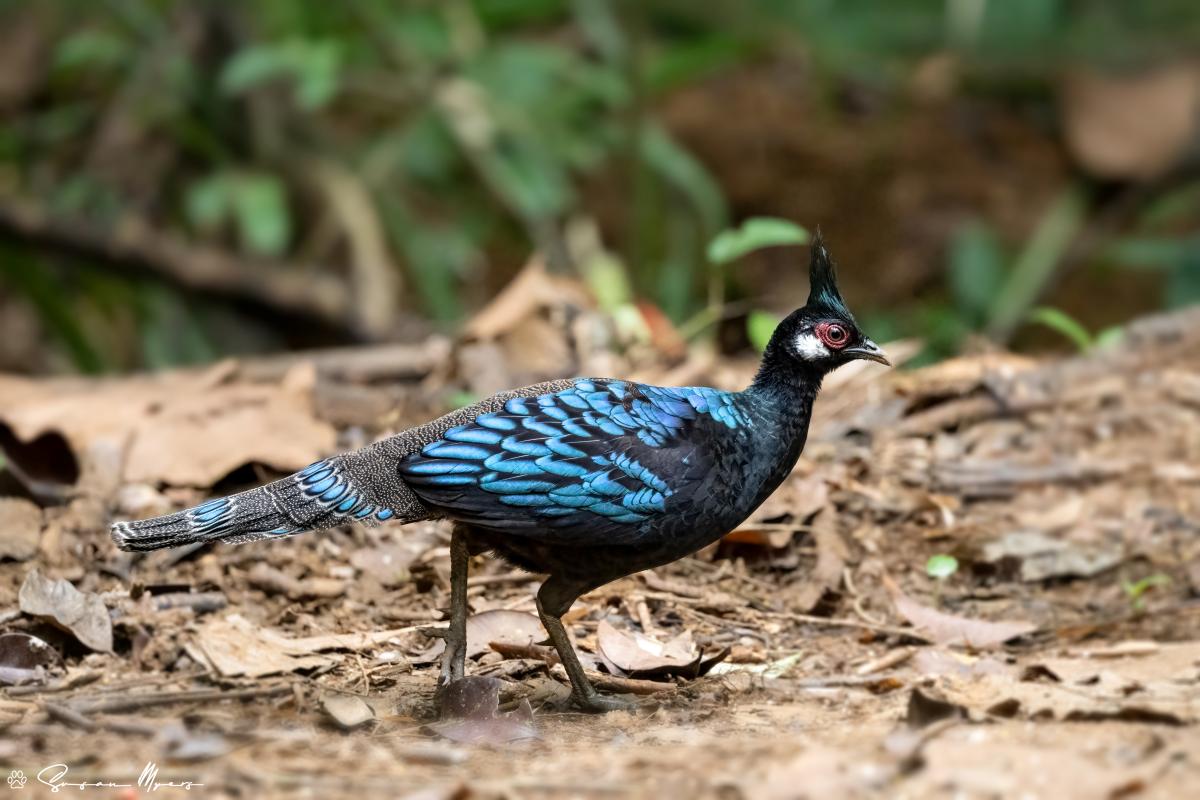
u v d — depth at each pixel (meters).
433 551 9.94
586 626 9.17
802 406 8.19
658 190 20.70
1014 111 23.98
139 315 19.48
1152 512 10.96
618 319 12.99
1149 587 10.11
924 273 21.52
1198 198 22.22
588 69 20.89
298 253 20.09
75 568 9.50
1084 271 21.78
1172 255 21.25
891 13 25.38
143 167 19.94
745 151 22.52
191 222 19.91
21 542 9.63
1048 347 20.55
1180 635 9.34
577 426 7.61
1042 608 9.92
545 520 7.54
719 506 7.83
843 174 22.41
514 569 9.89
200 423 10.94
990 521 10.84
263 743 6.92
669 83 21.28
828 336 8.09
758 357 14.59
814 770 6.25
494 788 6.23
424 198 21.64
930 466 11.36
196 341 19.06
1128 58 23.94
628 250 20.08
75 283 19.44
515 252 21.02
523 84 20.66
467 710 7.46
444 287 19.72
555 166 20.05
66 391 11.98
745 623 9.51
